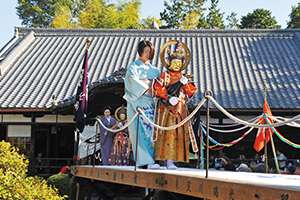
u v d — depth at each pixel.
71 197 7.04
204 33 19.09
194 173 4.05
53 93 14.37
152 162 4.99
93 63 16.56
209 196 3.21
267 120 7.80
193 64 16.25
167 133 4.85
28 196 5.07
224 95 13.48
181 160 4.86
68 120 13.67
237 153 14.37
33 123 13.71
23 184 5.56
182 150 4.88
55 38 19.55
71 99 12.21
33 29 20.00
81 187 7.03
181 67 5.21
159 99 4.98
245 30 18.70
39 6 38.03
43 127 14.86
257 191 2.69
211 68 15.77
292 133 14.20
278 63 15.80
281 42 17.78
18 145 13.92
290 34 18.28
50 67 16.56
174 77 5.05
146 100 5.17
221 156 12.84
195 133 8.56
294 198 2.37
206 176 3.37
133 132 5.14
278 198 2.50
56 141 15.02
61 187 9.98
